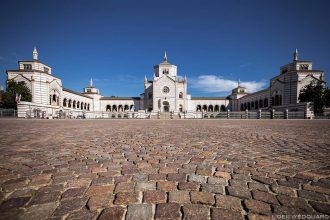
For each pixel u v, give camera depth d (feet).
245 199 7.73
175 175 10.37
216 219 6.38
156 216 6.54
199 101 256.93
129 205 7.22
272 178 10.02
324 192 8.40
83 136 26.30
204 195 8.02
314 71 156.15
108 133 30.22
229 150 16.78
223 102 260.83
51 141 21.68
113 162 12.92
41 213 6.73
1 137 25.14
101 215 6.59
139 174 10.52
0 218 6.43
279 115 121.80
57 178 9.93
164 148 17.63
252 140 22.48
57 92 174.70
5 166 12.00
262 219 6.44
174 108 212.43
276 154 15.30
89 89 256.93
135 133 30.25
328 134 28.78
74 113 162.50
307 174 10.63
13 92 139.33
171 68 230.68
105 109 252.83
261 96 204.74
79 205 7.24
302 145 19.25
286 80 165.37
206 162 12.95
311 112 121.60
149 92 233.35
